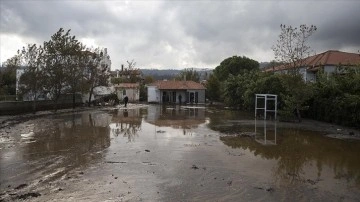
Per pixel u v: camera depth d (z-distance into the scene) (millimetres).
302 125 29891
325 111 32125
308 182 12422
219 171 13773
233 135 23688
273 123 31359
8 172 13359
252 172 13727
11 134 23391
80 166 14406
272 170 14102
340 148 19156
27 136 22594
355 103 26641
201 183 12109
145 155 16625
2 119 31734
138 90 80688
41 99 43844
